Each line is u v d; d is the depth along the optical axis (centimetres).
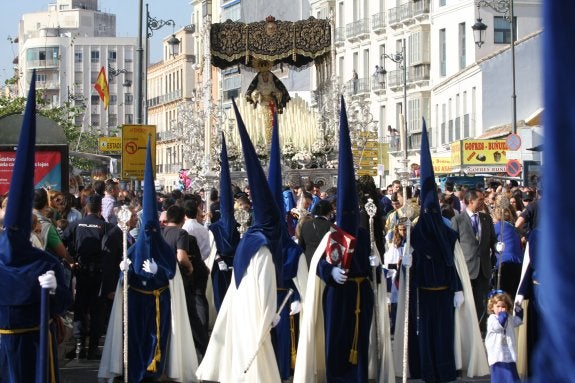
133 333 1261
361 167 3036
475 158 3728
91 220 1502
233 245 1500
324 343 1198
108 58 15075
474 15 5597
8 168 2036
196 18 8475
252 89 3075
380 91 6600
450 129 5697
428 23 6138
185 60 10344
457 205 2159
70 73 14950
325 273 1166
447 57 5934
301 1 3388
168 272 1265
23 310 913
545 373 191
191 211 1602
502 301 1170
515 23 5609
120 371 1265
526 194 2281
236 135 2995
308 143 3008
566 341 186
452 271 1266
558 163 184
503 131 4528
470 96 5294
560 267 185
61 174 2094
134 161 2662
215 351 1203
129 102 15150
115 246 1405
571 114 182
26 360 918
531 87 4831
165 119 11081
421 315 1259
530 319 1204
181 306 1290
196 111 3030
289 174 2922
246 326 1118
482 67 5066
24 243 905
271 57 2989
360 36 6844
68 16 17100
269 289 1120
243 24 2992
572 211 183
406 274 1191
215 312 1608
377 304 1215
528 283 1188
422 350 1256
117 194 2119
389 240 1772
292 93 4628
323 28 3008
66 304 931
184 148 3084
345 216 1180
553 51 182
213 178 2909
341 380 1188
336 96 3005
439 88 5950
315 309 1187
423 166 1277
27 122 890
